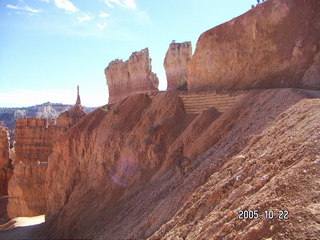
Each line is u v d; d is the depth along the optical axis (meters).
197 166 14.97
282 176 7.59
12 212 46.19
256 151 10.68
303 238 5.66
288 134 10.00
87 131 31.92
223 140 15.25
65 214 27.41
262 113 14.57
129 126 26.78
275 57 20.09
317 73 17.31
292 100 13.40
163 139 22.09
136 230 13.38
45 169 46.50
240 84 21.34
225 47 22.48
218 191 9.70
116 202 21.70
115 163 25.70
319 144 8.02
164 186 16.36
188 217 9.96
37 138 61.44
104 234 17.89
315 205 6.24
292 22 20.34
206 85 23.41
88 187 27.44
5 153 63.88
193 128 19.56
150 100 27.83
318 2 20.03
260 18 21.31
